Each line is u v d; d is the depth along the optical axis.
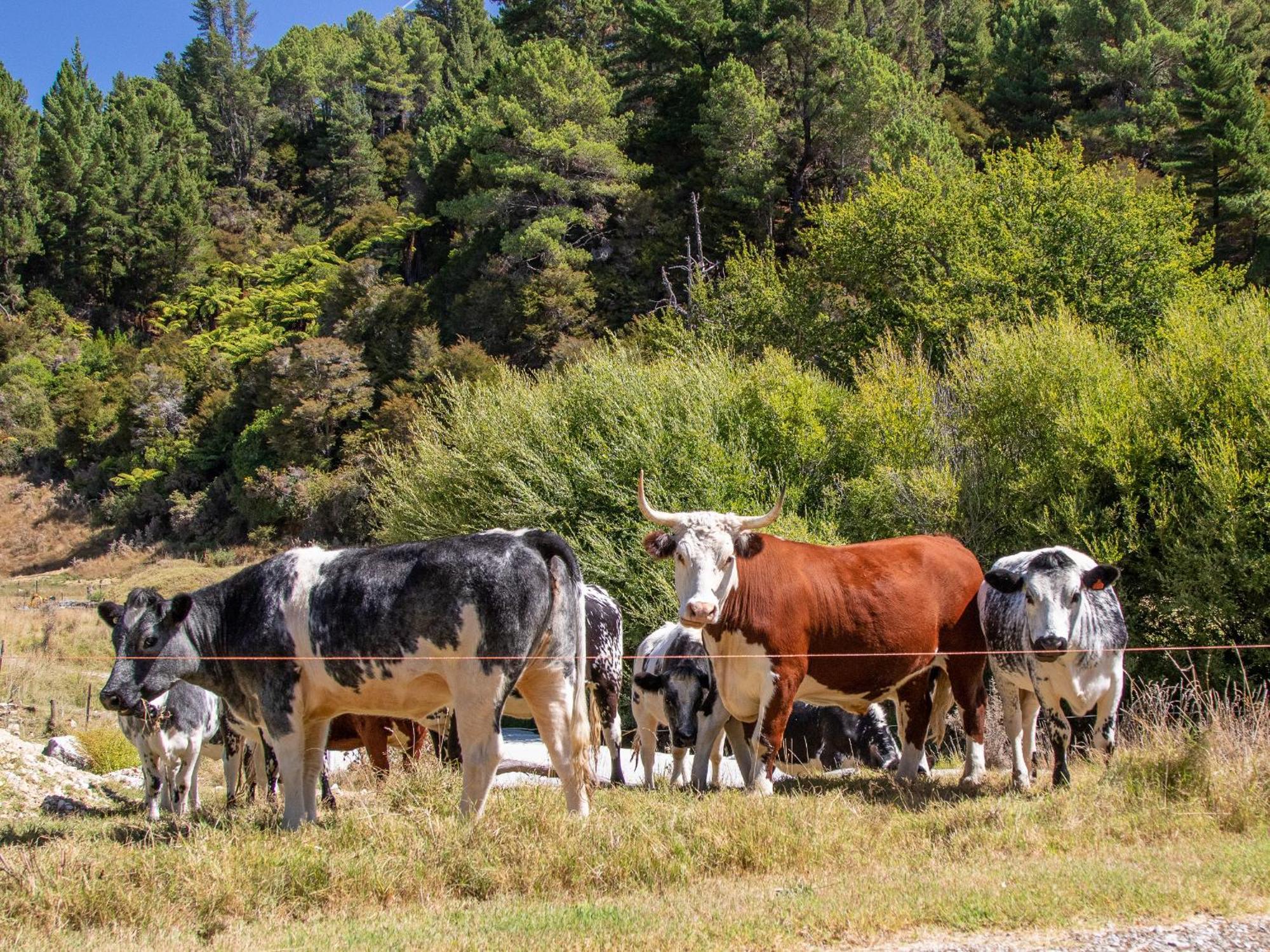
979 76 69.88
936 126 51.12
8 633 33.59
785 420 21.94
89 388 82.31
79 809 11.76
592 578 20.12
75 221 106.38
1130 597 17.08
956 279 31.25
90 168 108.12
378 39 125.31
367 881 6.28
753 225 56.66
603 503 21.59
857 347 33.00
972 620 10.08
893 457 20.38
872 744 11.94
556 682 7.82
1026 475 18.34
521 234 59.03
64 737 16.41
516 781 11.54
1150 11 66.62
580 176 62.62
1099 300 28.72
